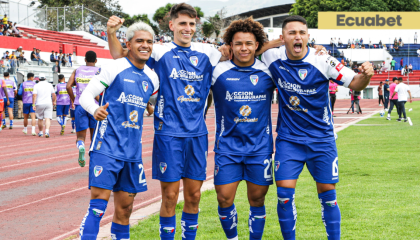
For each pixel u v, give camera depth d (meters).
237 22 3.84
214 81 3.97
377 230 4.21
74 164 9.29
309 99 3.82
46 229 4.71
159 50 3.89
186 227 3.88
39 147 12.18
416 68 58.84
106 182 3.49
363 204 5.20
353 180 6.62
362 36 58.53
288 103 3.88
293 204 3.81
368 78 3.60
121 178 3.66
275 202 5.52
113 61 3.71
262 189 3.90
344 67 3.77
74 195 6.37
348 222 4.49
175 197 3.81
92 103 3.54
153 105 4.02
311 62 3.80
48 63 29.88
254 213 3.95
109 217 5.17
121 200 3.70
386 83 23.80
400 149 9.81
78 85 7.23
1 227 4.80
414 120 18.38
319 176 3.84
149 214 5.11
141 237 4.20
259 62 3.99
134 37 3.63
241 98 3.87
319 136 3.82
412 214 4.72
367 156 8.92
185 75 3.83
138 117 3.71
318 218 4.70
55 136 15.13
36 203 5.91
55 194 6.45
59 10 39.75
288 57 3.86
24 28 35.12
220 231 4.38
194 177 3.85
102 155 3.52
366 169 7.51
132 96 3.65
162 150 3.77
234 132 3.91
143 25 3.67
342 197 5.56
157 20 53.66
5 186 7.07
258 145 3.89
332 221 3.79
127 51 3.87
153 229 4.45
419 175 6.92
